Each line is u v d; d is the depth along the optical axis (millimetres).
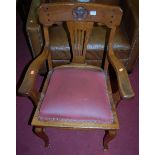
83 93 1165
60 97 1146
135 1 1657
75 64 1368
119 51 1628
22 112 1681
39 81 1875
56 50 1622
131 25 1575
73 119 1101
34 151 1453
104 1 1876
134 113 1662
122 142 1493
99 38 1630
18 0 2523
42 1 1712
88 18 1173
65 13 1160
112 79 1809
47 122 1106
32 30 1479
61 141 1500
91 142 1493
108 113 1110
